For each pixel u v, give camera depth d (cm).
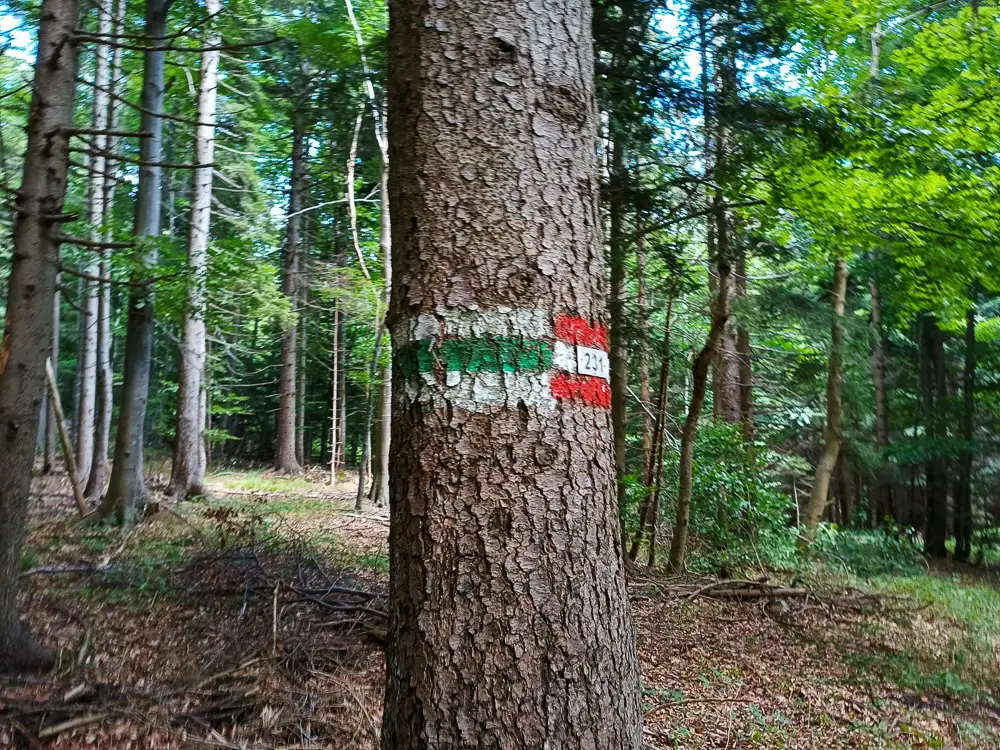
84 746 346
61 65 463
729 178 795
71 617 548
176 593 629
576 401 184
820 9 829
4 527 432
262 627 545
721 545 1118
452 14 191
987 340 1680
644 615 774
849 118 764
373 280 1603
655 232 912
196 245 1248
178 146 1622
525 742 166
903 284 1243
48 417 1614
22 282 445
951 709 568
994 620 897
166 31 990
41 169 452
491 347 179
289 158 2123
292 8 1392
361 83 936
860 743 477
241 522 995
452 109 188
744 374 1488
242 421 3039
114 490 959
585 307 190
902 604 951
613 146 837
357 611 624
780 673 618
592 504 183
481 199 184
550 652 171
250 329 2509
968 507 1706
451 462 176
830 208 843
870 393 1502
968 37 859
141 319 979
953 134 803
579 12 204
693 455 1142
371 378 1535
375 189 1639
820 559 1226
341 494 1714
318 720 400
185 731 370
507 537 173
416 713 171
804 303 1229
